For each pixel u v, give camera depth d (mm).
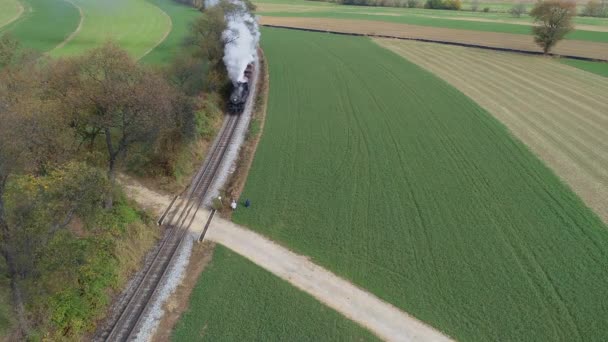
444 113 54562
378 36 103188
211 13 63344
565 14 81062
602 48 91875
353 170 41000
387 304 26781
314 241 31984
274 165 42031
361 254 30703
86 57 35156
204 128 47188
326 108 56125
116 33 82875
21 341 22047
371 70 73500
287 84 65500
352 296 27328
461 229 32906
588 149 45188
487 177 39656
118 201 32812
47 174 26219
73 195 24734
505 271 28984
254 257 30500
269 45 89875
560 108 56625
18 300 21547
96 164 33781
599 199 36500
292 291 27562
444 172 40531
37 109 26312
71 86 32688
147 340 24250
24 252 21016
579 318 25531
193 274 29016
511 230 32688
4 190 21797
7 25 80938
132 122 30297
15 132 21875
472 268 29266
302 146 45719
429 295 27344
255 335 24531
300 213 35000
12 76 33219
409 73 72062
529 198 36531
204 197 37156
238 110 53781
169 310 26172
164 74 48719
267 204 36156
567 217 34062
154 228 32844
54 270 23000
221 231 33031
